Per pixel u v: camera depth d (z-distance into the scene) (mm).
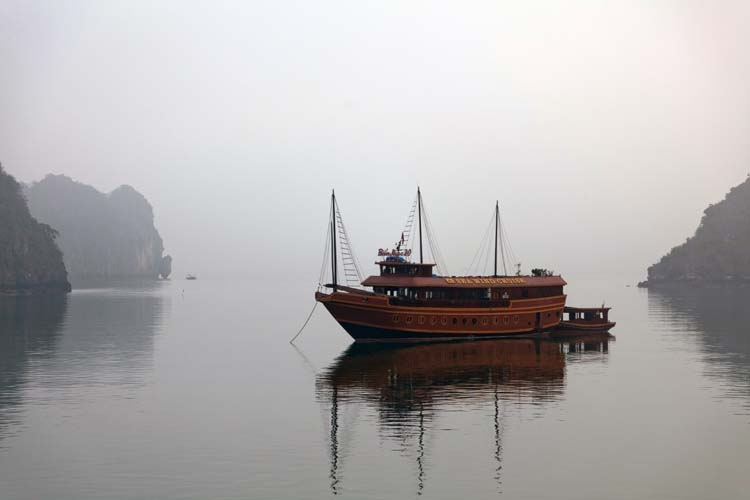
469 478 34688
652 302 194125
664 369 66000
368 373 64312
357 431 43031
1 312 148875
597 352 78562
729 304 176500
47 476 34938
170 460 37438
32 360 73500
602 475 35156
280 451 39000
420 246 106875
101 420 46125
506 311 91438
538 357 74375
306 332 108188
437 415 47000
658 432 42656
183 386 58219
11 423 45250
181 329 111938
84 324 119562
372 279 89750
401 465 36594
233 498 32000
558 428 43531
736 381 59406
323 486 33562
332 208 92938
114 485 33656
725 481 34344
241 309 171375
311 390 56188
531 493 32812
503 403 50625
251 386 58125
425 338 87625
